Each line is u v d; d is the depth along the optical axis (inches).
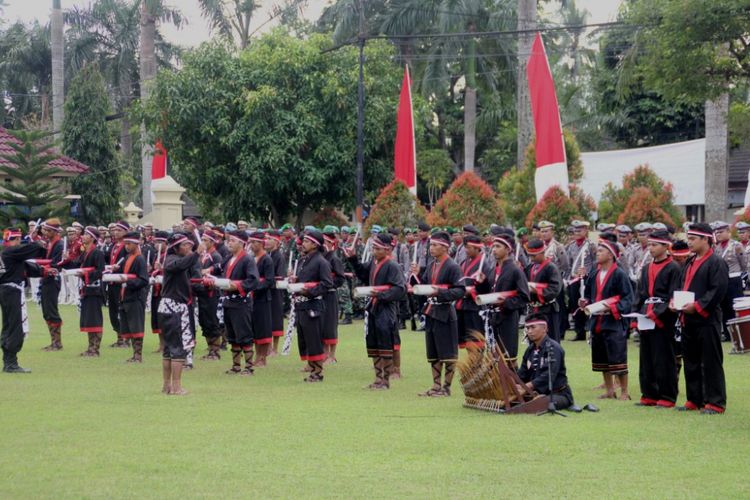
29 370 786.2
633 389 714.8
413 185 1392.7
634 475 433.7
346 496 396.5
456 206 1218.0
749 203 1155.3
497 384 598.5
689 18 1097.4
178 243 664.4
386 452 479.5
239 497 395.2
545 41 2237.9
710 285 591.8
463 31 2074.3
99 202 2055.9
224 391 690.8
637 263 1008.9
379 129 1572.3
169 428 541.6
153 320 934.4
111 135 2167.8
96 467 447.2
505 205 1348.4
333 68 1569.9
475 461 460.8
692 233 600.1
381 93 1605.6
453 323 674.8
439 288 665.0
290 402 639.1
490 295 671.1
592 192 1749.5
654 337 626.5
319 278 737.0
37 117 2908.5
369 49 1636.3
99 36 2714.1
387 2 2271.2
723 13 1083.3
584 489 408.8
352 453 477.1
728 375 765.9
